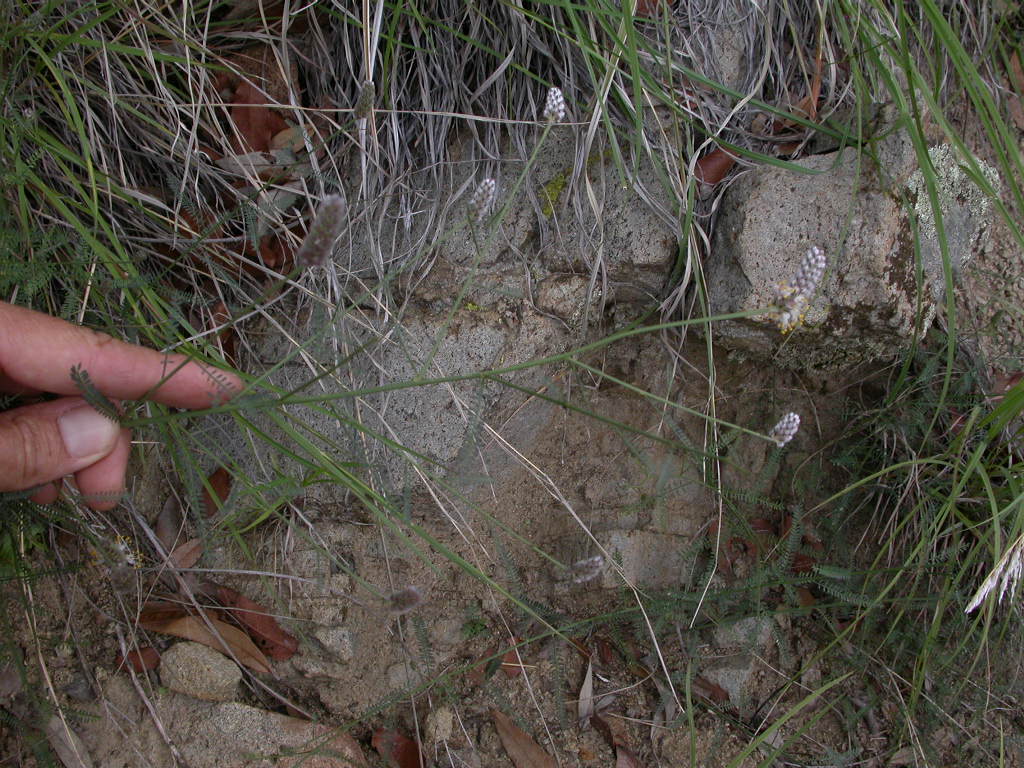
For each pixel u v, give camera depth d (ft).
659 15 1.20
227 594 1.16
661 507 1.18
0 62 1.09
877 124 1.15
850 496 1.27
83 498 0.99
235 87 1.21
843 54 1.24
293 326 1.20
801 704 1.08
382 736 1.15
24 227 1.05
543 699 1.19
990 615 1.12
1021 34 1.39
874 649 1.24
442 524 1.20
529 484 1.24
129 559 1.10
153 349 1.09
